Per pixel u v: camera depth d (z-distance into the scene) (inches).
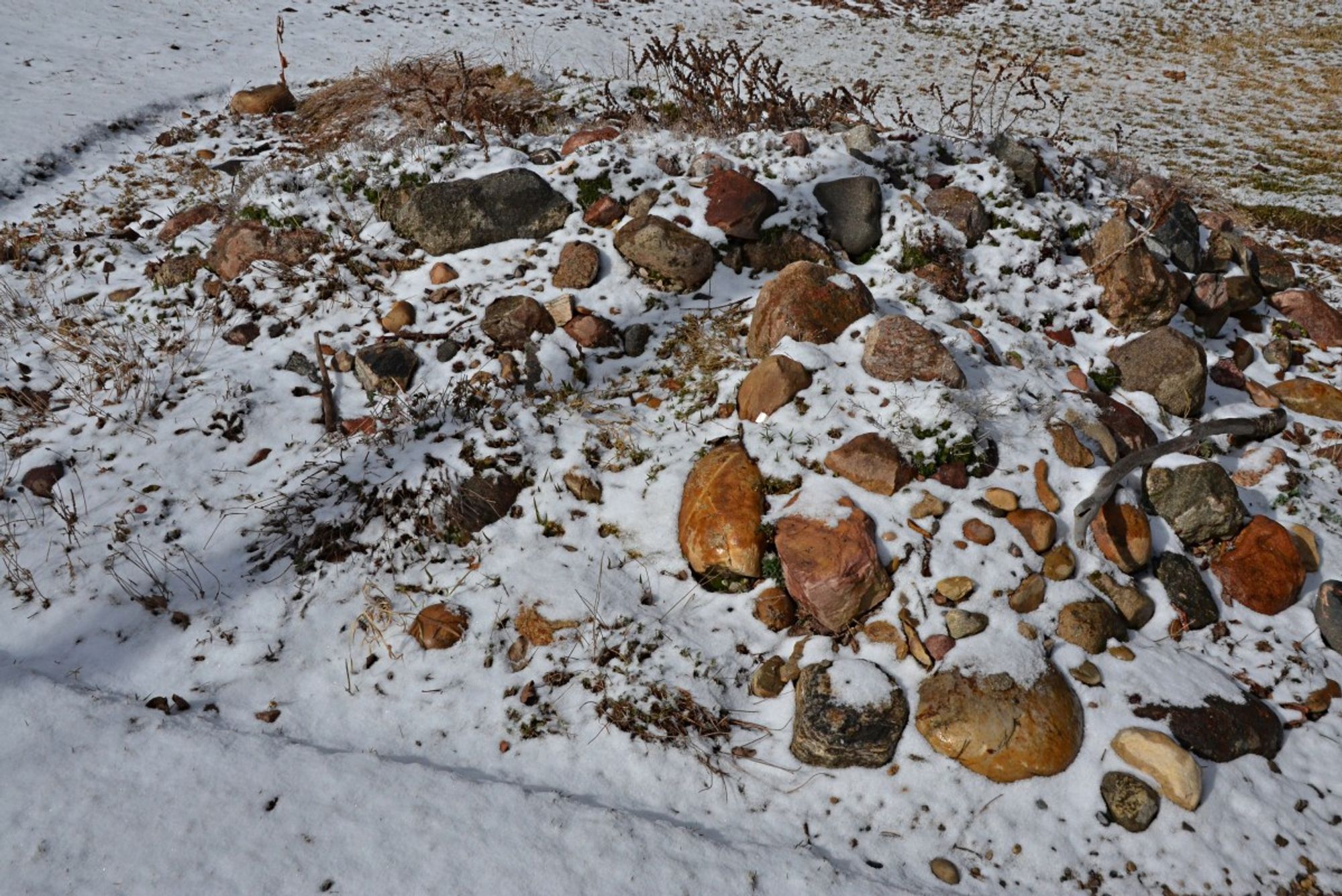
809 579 136.5
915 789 122.6
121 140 335.9
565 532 152.9
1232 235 232.4
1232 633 146.1
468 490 154.6
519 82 347.9
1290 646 144.4
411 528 151.3
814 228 207.6
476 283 198.4
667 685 132.0
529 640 137.6
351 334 192.7
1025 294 200.8
